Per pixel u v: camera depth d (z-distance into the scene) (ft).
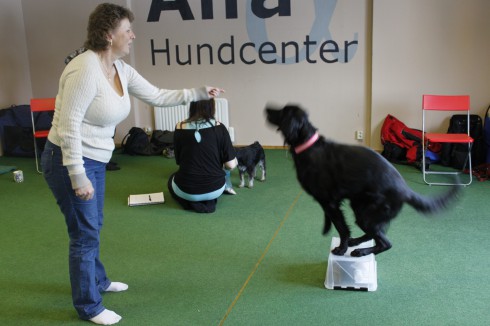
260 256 9.75
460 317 7.40
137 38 19.63
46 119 18.70
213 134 11.82
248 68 18.90
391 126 17.17
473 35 16.34
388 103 17.58
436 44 16.70
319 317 7.51
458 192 7.56
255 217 11.91
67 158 6.20
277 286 8.52
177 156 12.14
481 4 16.07
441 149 16.46
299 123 6.97
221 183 12.32
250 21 18.43
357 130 18.42
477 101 16.80
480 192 13.43
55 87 21.12
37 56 20.88
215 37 18.90
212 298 8.17
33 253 10.15
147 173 16.42
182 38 19.25
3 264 9.62
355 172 7.00
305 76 18.45
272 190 14.02
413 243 10.12
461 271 8.86
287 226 11.28
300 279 8.75
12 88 20.34
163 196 13.44
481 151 16.07
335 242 8.87
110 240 10.70
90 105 6.41
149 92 7.71
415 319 7.38
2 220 12.13
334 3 17.53
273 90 18.89
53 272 9.27
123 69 7.11
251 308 7.82
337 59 17.98
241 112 19.43
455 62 16.69
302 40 18.12
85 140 6.61
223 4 18.52
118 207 12.90
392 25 16.89
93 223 6.93
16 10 20.25
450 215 11.64
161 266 9.41
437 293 8.11
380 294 8.13
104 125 6.70
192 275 9.01
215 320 7.51
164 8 19.10
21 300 8.25
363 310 7.67
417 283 8.46
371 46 17.54
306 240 10.46
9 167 17.29
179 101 7.91
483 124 16.22
